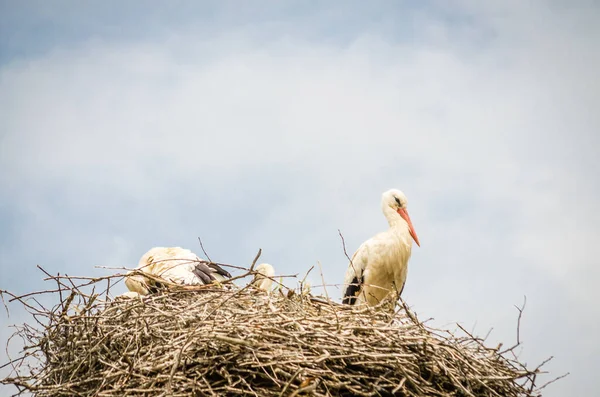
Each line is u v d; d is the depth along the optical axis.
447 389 12.32
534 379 12.55
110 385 11.95
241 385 11.64
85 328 12.67
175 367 11.11
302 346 11.91
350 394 11.92
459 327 13.03
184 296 13.94
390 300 14.32
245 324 11.93
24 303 13.05
